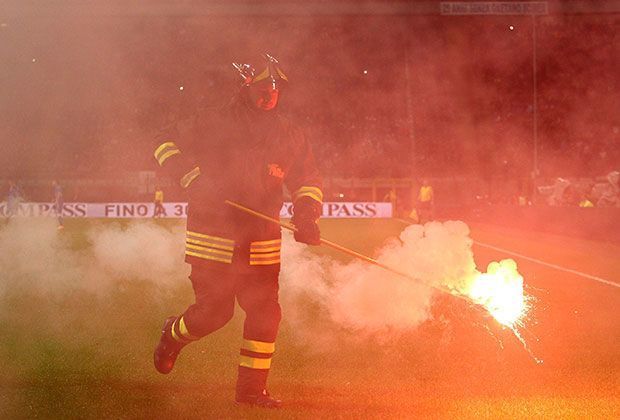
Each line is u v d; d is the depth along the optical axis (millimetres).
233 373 5090
